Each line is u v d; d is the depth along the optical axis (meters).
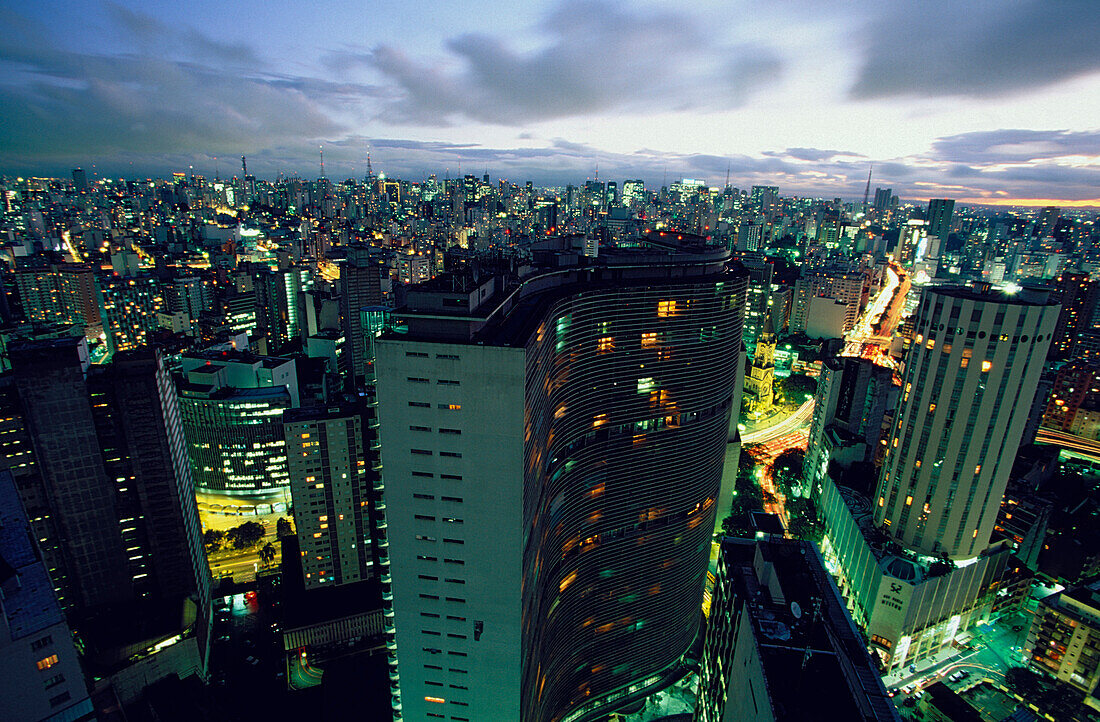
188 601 158.88
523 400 73.94
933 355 148.00
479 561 83.12
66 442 144.25
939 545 153.88
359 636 162.38
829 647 85.31
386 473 80.69
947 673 153.00
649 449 128.75
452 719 94.75
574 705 141.50
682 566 146.75
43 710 89.38
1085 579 179.75
